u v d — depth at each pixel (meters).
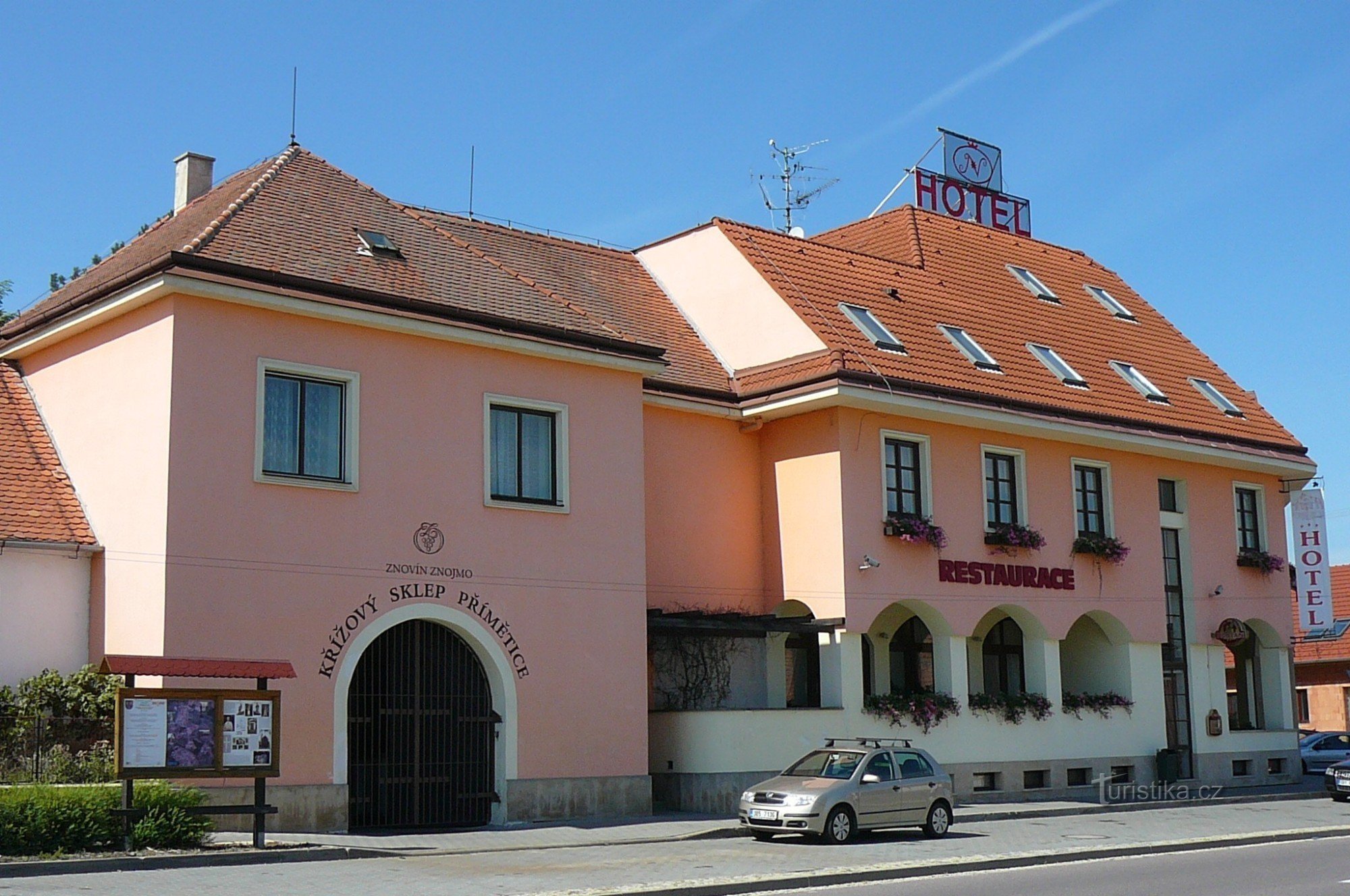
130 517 20.95
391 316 22.31
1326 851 20.78
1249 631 37.16
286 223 23.09
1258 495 36.94
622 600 24.75
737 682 28.02
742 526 28.64
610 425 25.14
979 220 43.41
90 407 22.34
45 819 16.47
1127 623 32.59
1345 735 41.75
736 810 25.03
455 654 22.94
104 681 20.55
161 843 17.23
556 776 23.44
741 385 29.02
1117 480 33.12
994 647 32.41
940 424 29.58
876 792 21.66
